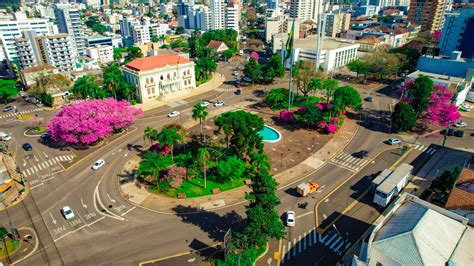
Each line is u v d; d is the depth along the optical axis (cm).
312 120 10331
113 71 14462
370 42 19900
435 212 4994
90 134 9194
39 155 9494
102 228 6456
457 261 4306
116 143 10050
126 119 10019
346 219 6519
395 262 4369
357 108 12325
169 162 8444
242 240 5509
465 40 16350
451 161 8538
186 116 12050
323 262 5522
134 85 13838
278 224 5541
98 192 7644
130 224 6531
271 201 5469
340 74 17500
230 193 7431
